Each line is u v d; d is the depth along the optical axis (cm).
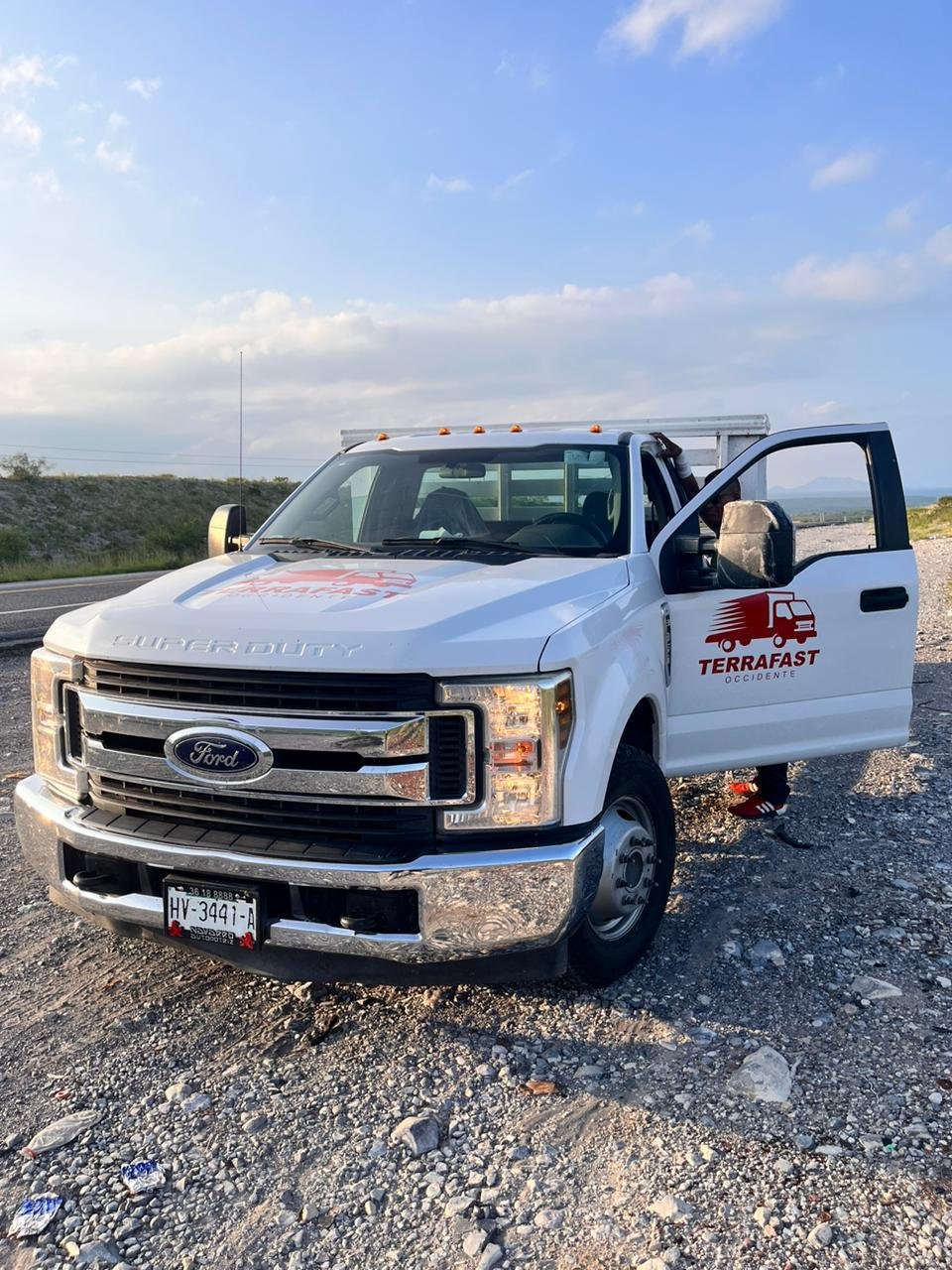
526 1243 248
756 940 414
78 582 2400
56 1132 293
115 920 347
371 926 304
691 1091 311
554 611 333
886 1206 257
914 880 474
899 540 491
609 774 333
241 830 318
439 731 301
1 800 611
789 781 645
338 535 466
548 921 306
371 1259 245
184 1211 262
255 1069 327
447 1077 322
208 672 313
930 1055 327
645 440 492
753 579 399
